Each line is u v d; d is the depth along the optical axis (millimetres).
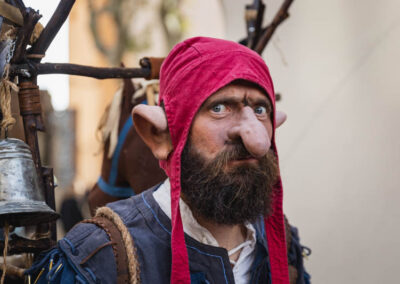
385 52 4453
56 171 8938
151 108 2172
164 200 2264
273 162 2158
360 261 4445
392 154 4355
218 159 2049
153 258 2131
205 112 2080
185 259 2047
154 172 3357
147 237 2170
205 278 2143
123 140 3531
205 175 2062
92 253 2102
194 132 2092
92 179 9156
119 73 2725
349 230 4523
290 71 4938
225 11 5535
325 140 4703
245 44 3859
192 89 2074
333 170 4645
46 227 2379
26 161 2215
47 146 8773
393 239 4312
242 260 2311
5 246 2188
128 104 3557
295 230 2646
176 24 8883
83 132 9406
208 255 2188
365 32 4574
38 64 2385
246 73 2062
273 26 3484
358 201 4496
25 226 2271
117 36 9109
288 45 4949
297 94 4887
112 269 2086
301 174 4812
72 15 9133
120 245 2121
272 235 2363
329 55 4734
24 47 2312
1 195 2117
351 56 4625
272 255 2344
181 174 2158
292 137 4902
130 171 3482
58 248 2170
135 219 2219
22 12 2266
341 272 4531
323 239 4652
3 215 2170
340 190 4594
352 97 4590
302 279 2549
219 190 2055
